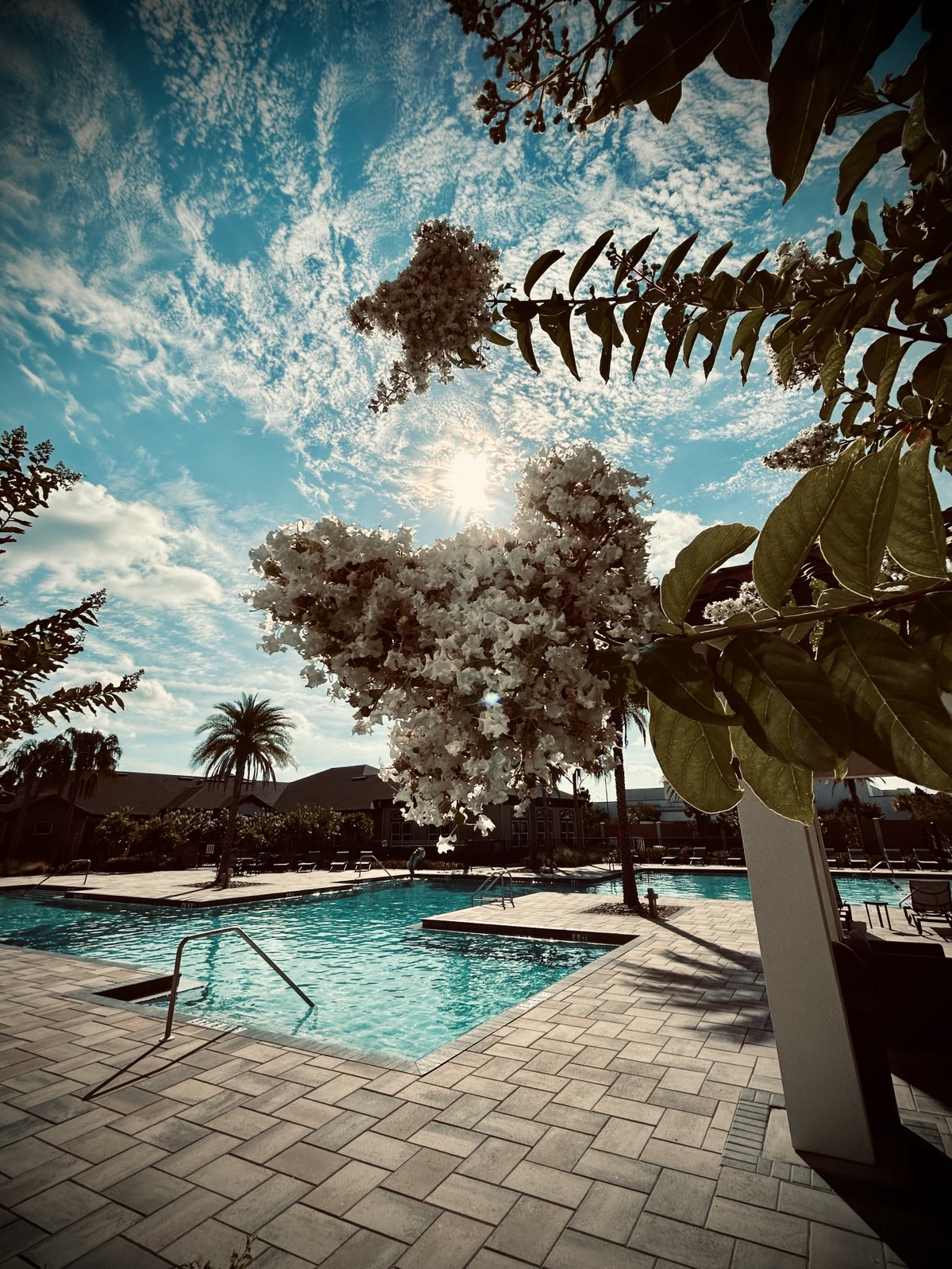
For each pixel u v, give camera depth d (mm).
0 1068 6199
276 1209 3939
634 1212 3830
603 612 1063
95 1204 4020
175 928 18828
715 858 34375
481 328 1675
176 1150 4633
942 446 1492
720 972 9562
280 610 1171
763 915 4715
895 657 643
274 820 38812
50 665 1938
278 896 23609
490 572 1106
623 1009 7797
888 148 1208
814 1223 3684
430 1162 4414
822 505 731
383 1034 9531
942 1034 6090
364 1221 3809
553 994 8492
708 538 781
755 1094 5312
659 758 791
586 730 1036
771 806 735
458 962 13781
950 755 594
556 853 37562
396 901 24859
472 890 27938
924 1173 4129
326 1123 4992
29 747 35656
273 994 11688
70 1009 8258
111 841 35062
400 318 1715
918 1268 3311
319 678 1164
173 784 52031
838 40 740
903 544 740
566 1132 4781
